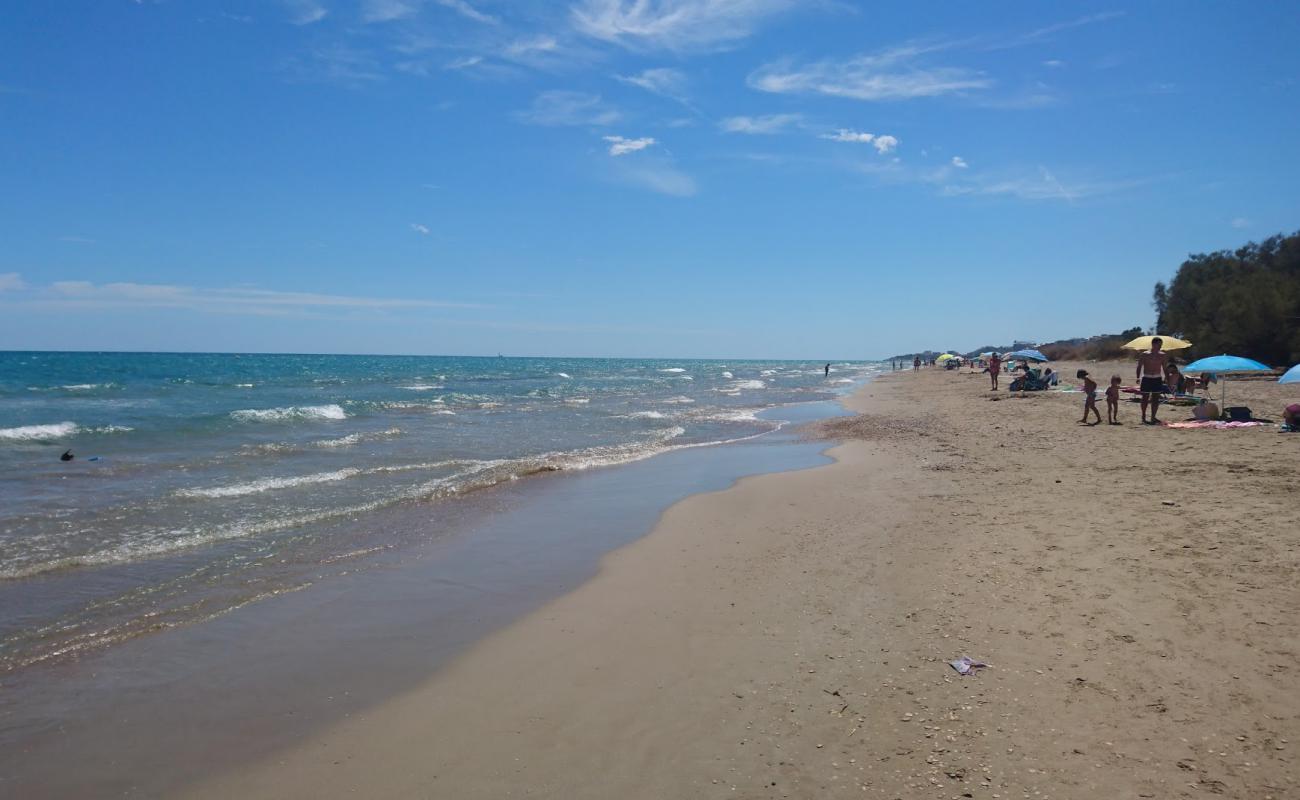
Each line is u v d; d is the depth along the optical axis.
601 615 6.87
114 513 10.87
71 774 4.32
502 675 5.61
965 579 7.04
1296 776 3.69
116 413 25.69
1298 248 50.38
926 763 4.08
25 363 74.25
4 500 11.62
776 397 43.75
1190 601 5.88
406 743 4.63
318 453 17.64
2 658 5.93
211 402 31.92
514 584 7.93
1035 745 4.17
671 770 4.20
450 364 142.62
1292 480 10.00
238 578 8.04
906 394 41.47
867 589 7.06
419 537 9.91
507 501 12.35
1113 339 76.56
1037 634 5.61
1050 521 8.88
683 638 6.19
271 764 4.42
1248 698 4.41
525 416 29.33
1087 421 19.41
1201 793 3.63
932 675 5.13
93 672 5.70
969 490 11.45
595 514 11.38
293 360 146.62
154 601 7.29
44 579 7.90
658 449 19.12
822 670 5.37
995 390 36.31
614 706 5.02
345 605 7.23
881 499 11.36
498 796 4.01
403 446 19.27
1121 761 3.94
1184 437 15.12
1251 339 38.53
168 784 4.23
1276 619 5.40
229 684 5.51
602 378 74.88
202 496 12.16
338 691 5.39
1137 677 4.80
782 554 8.59
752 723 4.68
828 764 4.15
